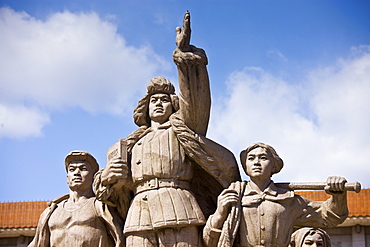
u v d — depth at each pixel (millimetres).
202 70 9766
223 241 9367
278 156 9727
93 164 10508
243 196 9602
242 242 9469
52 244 10172
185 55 9664
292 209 9570
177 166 9836
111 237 10250
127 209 10180
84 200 10352
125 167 9922
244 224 9484
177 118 10008
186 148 9859
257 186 9625
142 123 10445
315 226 9664
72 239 10078
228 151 9984
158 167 9797
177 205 9633
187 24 9617
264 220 9430
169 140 9945
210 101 9930
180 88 9820
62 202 10453
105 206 10203
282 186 9672
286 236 9469
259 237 9406
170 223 9523
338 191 9359
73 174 10391
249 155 9680
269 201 9516
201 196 10242
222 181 9867
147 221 9648
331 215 9523
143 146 9977
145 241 9641
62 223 10180
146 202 9742
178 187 9812
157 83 10297
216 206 10219
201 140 9844
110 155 10211
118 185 9945
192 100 9789
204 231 9648
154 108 10258
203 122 9945
